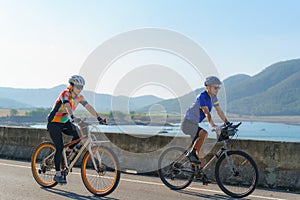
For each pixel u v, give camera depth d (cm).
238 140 765
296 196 647
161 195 633
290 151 715
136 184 721
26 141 1067
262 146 739
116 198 607
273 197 634
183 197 621
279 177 712
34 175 697
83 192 642
